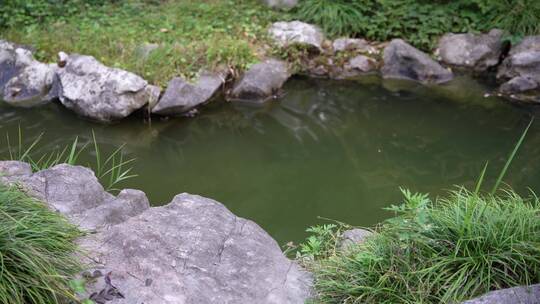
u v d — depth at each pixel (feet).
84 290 9.17
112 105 21.25
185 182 18.33
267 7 28.53
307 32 26.32
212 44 24.25
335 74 25.88
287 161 19.76
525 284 9.69
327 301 9.91
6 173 12.22
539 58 24.04
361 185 18.15
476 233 10.15
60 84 22.45
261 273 10.46
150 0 28.66
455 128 21.86
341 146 20.77
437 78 25.43
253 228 11.57
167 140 20.93
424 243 10.10
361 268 10.14
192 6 27.91
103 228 11.00
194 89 22.48
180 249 10.61
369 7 27.61
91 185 12.15
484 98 24.16
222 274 10.28
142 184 18.10
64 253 9.86
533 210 10.69
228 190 17.89
